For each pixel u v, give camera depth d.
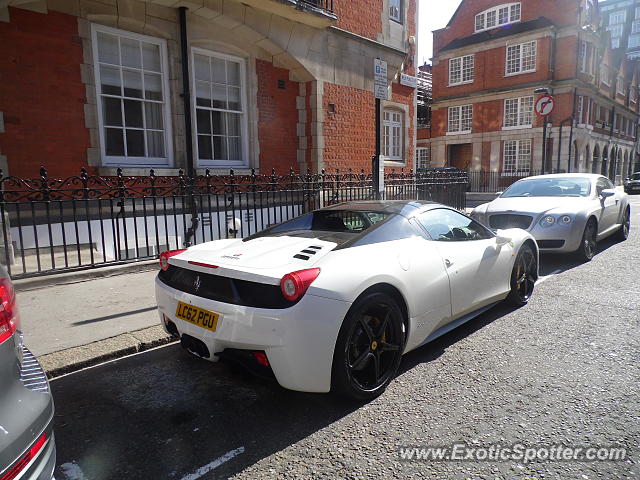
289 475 2.30
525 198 8.04
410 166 13.91
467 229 4.41
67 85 7.05
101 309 4.80
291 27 9.62
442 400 3.02
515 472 2.28
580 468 2.29
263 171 9.88
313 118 10.47
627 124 40.09
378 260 3.15
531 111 27.67
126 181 7.63
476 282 4.11
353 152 11.48
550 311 4.83
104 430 2.76
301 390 2.72
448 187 13.14
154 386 3.33
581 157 28.23
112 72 7.63
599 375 3.32
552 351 3.77
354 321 2.86
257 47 9.53
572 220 7.00
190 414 2.93
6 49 6.46
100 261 6.65
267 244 3.42
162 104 8.27
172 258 3.34
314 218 4.01
